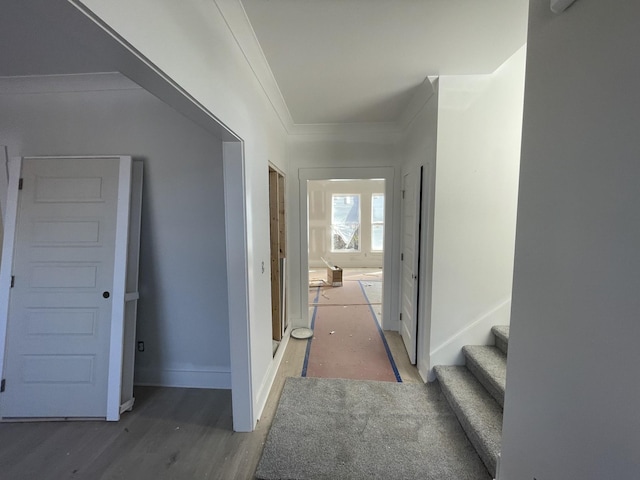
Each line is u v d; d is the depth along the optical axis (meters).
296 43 1.78
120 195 2.18
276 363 2.77
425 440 1.84
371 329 3.76
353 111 2.93
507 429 1.31
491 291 2.37
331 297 5.24
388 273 3.64
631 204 0.70
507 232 2.32
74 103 2.27
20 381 2.09
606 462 0.79
